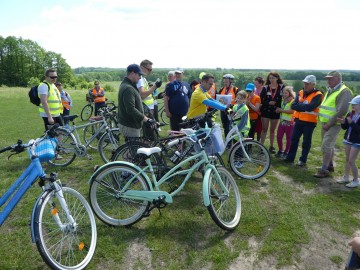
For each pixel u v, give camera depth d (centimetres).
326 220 352
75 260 274
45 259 233
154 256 282
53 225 309
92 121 559
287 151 604
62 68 6806
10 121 1138
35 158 252
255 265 274
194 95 483
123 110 426
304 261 281
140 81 493
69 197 314
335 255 289
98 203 356
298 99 535
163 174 359
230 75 689
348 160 454
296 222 344
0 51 6656
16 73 6600
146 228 327
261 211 368
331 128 473
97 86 1170
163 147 392
